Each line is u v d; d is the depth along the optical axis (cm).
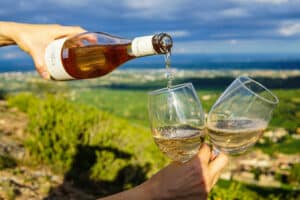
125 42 208
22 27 192
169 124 169
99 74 225
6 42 196
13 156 524
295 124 5091
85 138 537
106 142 549
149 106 176
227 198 500
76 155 522
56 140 533
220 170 166
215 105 175
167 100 170
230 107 171
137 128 690
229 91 176
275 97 178
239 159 2852
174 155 170
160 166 576
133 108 5969
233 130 166
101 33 216
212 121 171
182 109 169
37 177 482
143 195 156
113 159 541
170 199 155
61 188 467
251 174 2411
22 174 482
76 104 614
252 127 168
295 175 2344
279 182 2320
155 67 16350
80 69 207
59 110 570
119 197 156
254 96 170
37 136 535
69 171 514
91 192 488
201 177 158
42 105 578
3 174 467
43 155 526
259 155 3250
